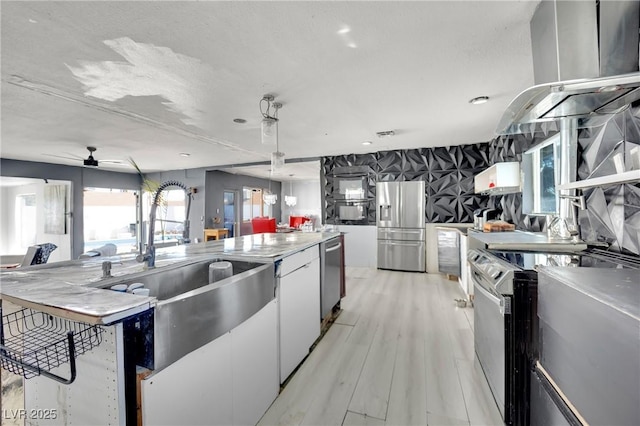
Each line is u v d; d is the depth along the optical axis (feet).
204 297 3.85
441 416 5.32
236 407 4.58
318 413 5.42
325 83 7.96
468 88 8.36
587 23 4.26
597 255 5.22
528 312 4.56
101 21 5.24
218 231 22.88
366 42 5.99
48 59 6.57
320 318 8.57
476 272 6.59
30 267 5.26
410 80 7.80
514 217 12.36
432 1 4.80
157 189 6.11
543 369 3.89
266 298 5.43
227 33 5.64
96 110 9.89
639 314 1.96
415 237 17.29
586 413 2.63
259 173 28.68
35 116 10.44
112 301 3.16
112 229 27.14
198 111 10.12
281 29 5.53
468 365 7.00
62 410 3.72
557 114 5.11
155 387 3.25
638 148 4.35
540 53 4.93
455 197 16.78
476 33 5.68
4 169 17.76
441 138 14.83
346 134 13.73
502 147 13.53
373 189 18.65
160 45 6.04
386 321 9.79
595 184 4.34
